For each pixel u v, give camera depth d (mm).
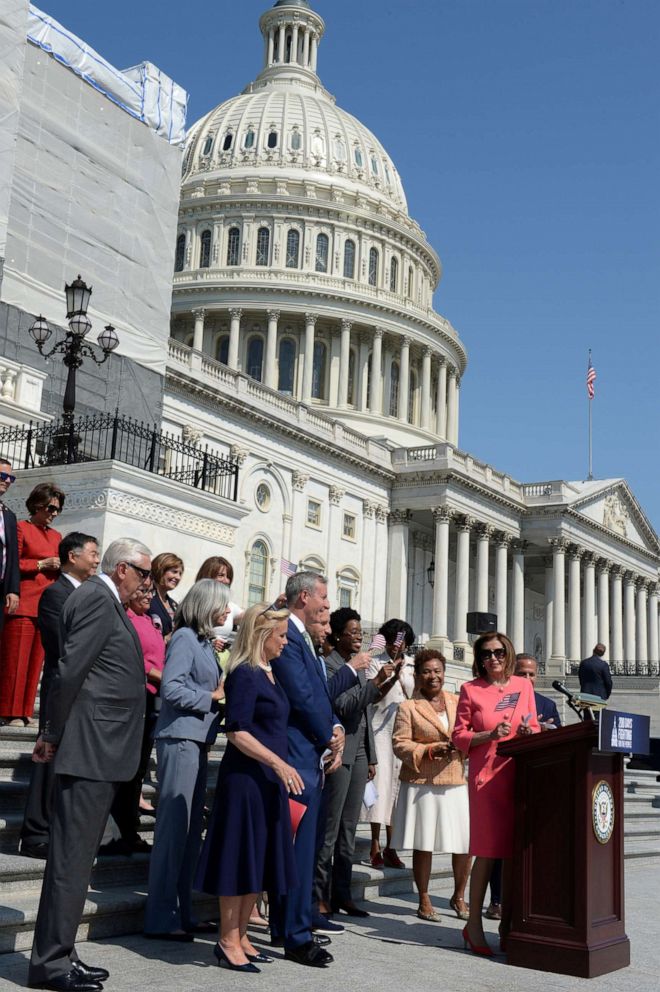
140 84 39031
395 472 67375
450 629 76375
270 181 91875
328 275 88750
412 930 9781
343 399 85750
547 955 8305
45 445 24703
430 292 102375
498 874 10945
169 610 11328
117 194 37125
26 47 34031
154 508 21031
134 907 8531
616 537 80125
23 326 32625
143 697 7332
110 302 36500
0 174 29703
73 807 6914
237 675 7820
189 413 52406
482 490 68625
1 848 8867
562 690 10859
